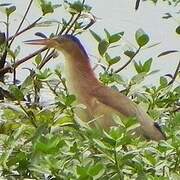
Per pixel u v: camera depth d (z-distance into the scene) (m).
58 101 9.02
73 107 8.96
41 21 12.20
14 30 13.24
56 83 10.59
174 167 8.06
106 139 7.77
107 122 10.01
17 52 11.30
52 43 10.96
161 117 10.18
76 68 10.66
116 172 7.72
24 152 8.07
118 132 7.75
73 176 7.41
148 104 10.30
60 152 7.77
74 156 7.76
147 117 9.94
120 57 11.05
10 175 8.09
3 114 9.59
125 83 10.32
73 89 10.57
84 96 10.43
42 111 9.36
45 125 8.75
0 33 11.61
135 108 10.00
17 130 8.75
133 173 7.83
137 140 8.28
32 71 10.80
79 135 8.38
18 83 11.52
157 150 8.03
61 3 12.66
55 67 10.63
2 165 8.05
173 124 9.09
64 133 8.52
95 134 8.05
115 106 10.05
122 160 7.73
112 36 10.87
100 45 10.87
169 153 7.99
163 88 10.34
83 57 10.72
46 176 8.05
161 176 7.72
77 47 10.77
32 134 8.66
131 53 10.98
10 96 10.66
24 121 9.47
